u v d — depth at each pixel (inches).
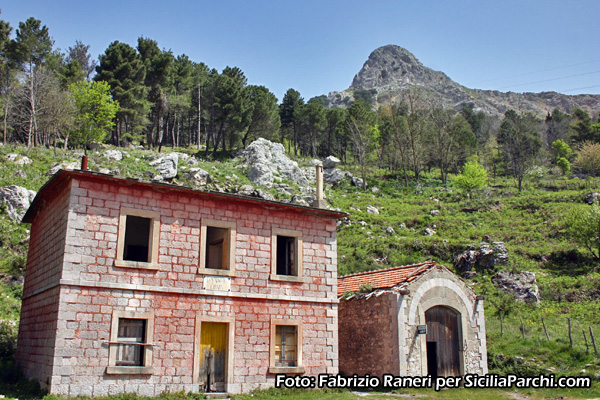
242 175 2111.2
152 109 2918.3
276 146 2349.9
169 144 3132.4
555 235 1662.2
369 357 735.7
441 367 738.2
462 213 2039.9
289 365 659.4
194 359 584.4
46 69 2217.0
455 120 3302.2
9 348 751.1
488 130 4394.7
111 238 564.7
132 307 560.4
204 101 3058.6
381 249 1515.7
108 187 576.4
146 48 2849.4
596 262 1425.9
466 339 765.9
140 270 575.2
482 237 1670.8
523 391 703.7
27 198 1256.2
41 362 558.6
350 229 1776.6
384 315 721.0
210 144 3198.8
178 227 611.5
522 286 1234.6
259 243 668.1
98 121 2167.8
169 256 596.7
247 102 2748.5
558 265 1445.6
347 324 792.3
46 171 1507.1
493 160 3356.3
